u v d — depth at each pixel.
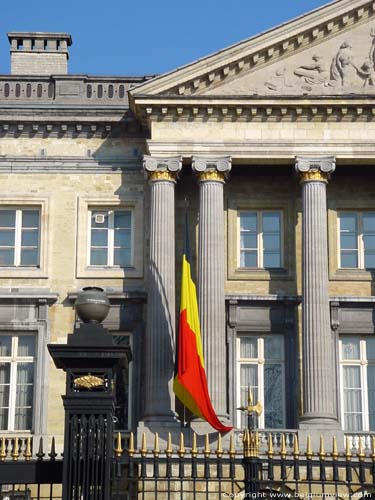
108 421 17.31
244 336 40.34
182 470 17.44
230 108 39.44
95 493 17.02
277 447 36.25
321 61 39.97
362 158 39.47
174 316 38.34
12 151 41.62
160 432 36.53
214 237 38.75
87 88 42.12
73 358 17.44
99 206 41.50
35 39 45.91
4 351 40.12
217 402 37.28
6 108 41.44
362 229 41.59
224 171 39.19
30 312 40.09
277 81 39.75
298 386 39.59
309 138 39.53
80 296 17.97
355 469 20.08
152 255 38.75
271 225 41.56
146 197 41.38
